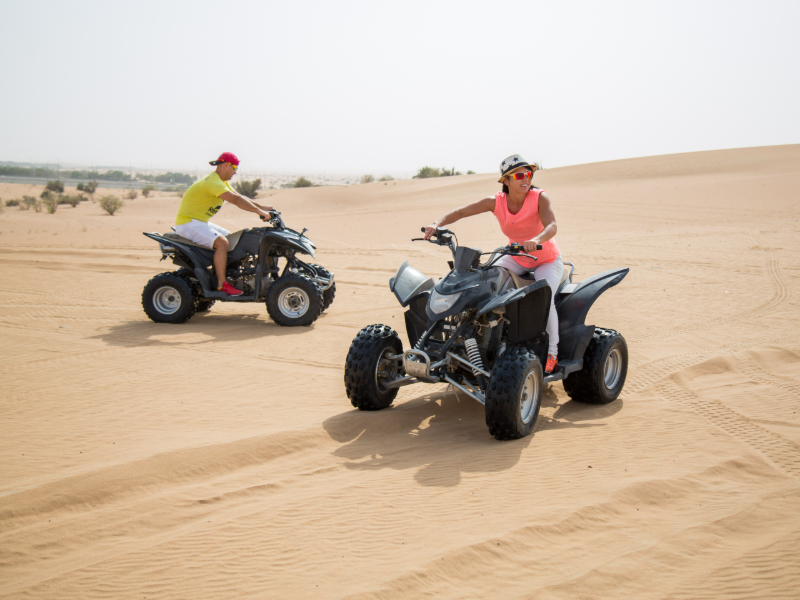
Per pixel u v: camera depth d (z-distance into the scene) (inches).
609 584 119.4
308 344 333.7
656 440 197.5
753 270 555.5
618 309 410.6
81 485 159.6
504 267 213.0
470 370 209.0
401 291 214.1
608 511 148.6
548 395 251.4
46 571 124.9
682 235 840.9
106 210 1983.3
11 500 152.3
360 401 216.8
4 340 339.9
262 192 2974.9
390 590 116.6
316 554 130.0
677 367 279.1
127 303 454.9
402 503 153.0
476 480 166.6
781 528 141.9
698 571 124.3
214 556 129.5
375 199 2242.9
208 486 163.8
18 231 1095.0
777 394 243.0
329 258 701.3
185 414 222.4
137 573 123.7
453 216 219.9
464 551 129.0
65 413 223.6
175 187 5388.8
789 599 115.4
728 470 174.7
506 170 208.4
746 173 1798.7
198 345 330.6
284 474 172.1
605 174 2119.8
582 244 765.3
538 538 135.6
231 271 393.7
